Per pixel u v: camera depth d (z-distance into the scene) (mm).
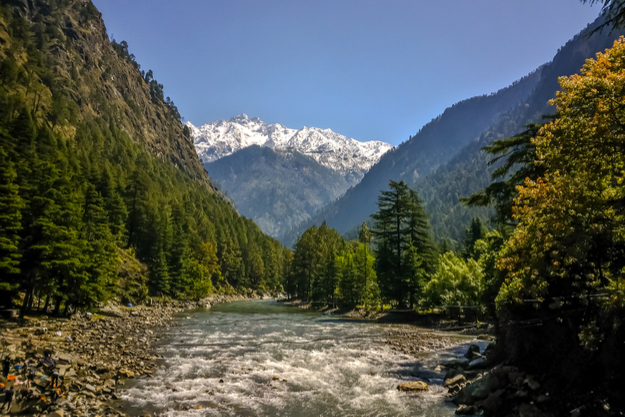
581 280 14227
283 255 164000
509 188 23469
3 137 49875
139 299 64562
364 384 18641
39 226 36562
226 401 15984
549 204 12898
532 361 15734
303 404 15742
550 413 12500
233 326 41250
